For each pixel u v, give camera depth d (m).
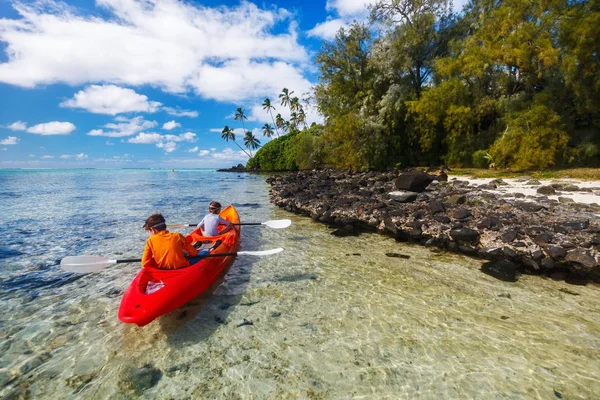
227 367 3.61
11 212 13.48
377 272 6.31
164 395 3.20
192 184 29.53
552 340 3.95
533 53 15.62
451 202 9.68
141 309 4.05
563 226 6.77
